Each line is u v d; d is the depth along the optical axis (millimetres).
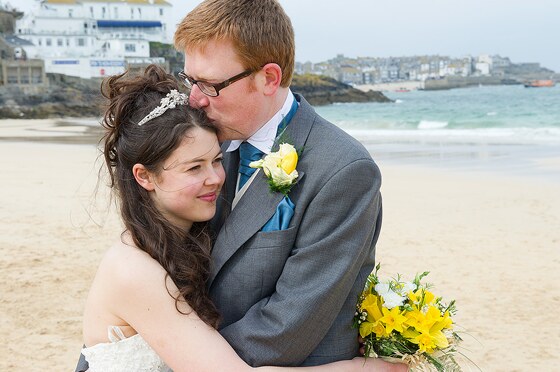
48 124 47312
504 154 17188
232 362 1954
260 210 2094
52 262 7000
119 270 1992
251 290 2070
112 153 2152
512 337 5242
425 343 2090
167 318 1976
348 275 2014
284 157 2031
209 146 2047
